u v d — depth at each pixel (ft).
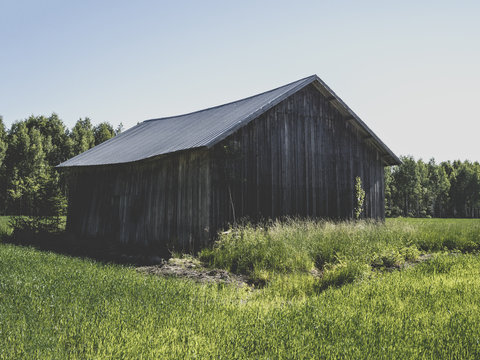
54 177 67.46
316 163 57.26
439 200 296.10
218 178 47.39
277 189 52.85
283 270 32.55
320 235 41.34
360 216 60.59
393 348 14.57
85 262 35.53
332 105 60.18
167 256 45.06
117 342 14.79
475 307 20.01
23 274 27.63
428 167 317.01
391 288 24.27
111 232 61.41
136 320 17.30
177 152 48.65
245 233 40.81
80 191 70.08
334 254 36.99
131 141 73.51
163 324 17.11
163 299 21.15
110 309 18.81
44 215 66.33
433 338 15.57
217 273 32.76
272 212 51.88
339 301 21.53
